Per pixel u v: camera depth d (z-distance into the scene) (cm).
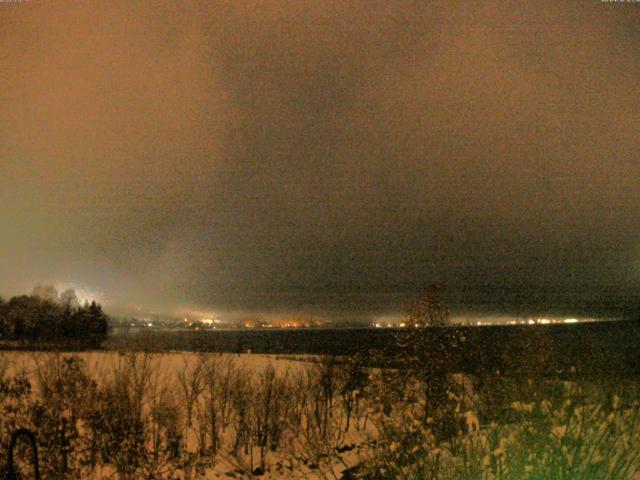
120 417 831
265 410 1009
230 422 1051
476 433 580
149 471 793
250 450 957
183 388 1107
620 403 607
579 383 698
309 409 1112
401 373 951
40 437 756
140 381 1063
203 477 834
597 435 557
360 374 1086
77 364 907
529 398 702
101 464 804
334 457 905
